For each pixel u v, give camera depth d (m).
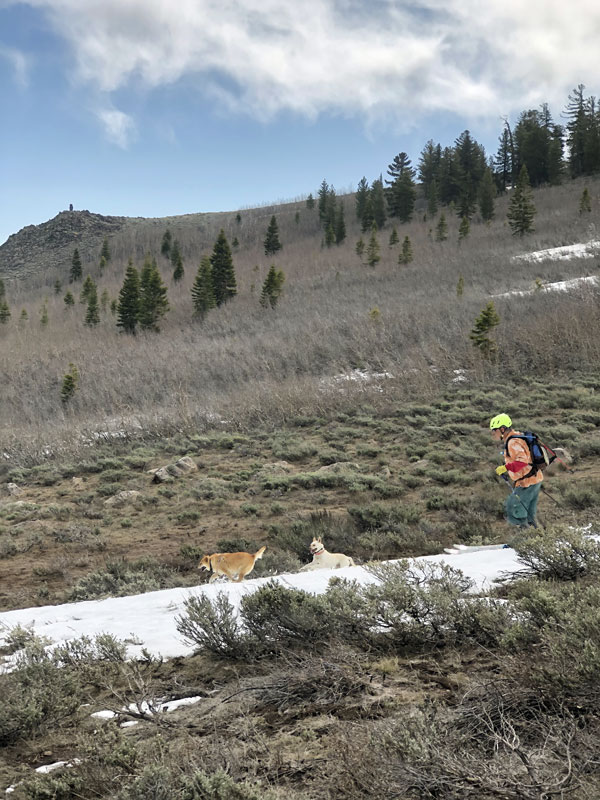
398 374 26.38
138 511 16.05
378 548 11.19
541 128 118.38
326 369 29.55
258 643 4.46
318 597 4.57
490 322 26.86
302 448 20.03
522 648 3.42
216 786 2.45
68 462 21.25
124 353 41.47
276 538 12.34
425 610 4.29
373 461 18.62
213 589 6.90
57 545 13.60
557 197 99.50
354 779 2.52
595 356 25.75
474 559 6.69
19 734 3.61
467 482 15.70
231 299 69.12
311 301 54.91
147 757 3.04
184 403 25.55
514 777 2.27
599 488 12.88
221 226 161.75
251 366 31.52
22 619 6.63
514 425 19.45
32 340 60.44
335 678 3.67
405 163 117.19
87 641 4.83
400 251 83.75
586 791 2.15
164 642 5.05
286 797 2.52
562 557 5.10
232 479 18.11
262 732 3.24
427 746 2.43
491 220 99.00
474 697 3.12
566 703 2.82
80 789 2.84
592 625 3.01
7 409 30.64
